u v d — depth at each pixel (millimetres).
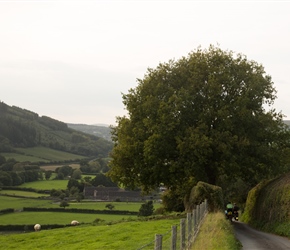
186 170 33531
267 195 31500
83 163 175125
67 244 24125
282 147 39031
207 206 30016
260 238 23797
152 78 37719
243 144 34281
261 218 32094
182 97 35344
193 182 34688
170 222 29344
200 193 30641
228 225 23109
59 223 74875
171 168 33812
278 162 37469
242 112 35281
